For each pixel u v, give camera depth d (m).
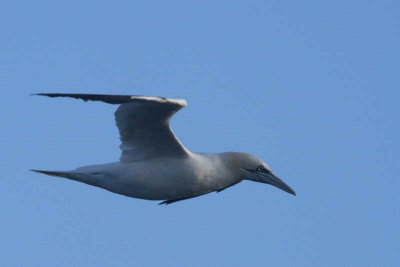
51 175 21.62
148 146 21.41
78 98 17.59
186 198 22.61
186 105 20.11
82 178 21.59
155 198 21.88
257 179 22.94
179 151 21.48
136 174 21.39
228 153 22.80
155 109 20.36
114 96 17.94
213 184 22.28
